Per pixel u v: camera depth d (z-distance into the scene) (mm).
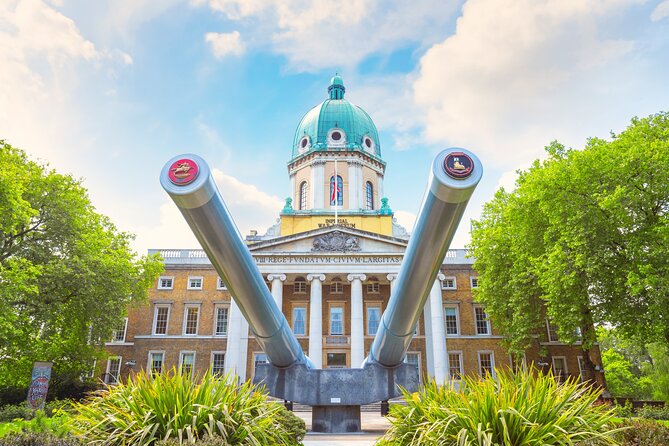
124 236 33438
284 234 49844
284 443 8977
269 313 10781
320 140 54219
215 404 7852
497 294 34531
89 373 35125
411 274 9125
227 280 9312
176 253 49000
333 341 44500
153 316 46344
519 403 7137
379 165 55812
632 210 21750
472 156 7227
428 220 7848
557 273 24266
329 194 52125
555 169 24031
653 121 24281
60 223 27516
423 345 45094
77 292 27859
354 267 43750
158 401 7492
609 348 59938
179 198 7273
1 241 26000
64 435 7438
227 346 43312
